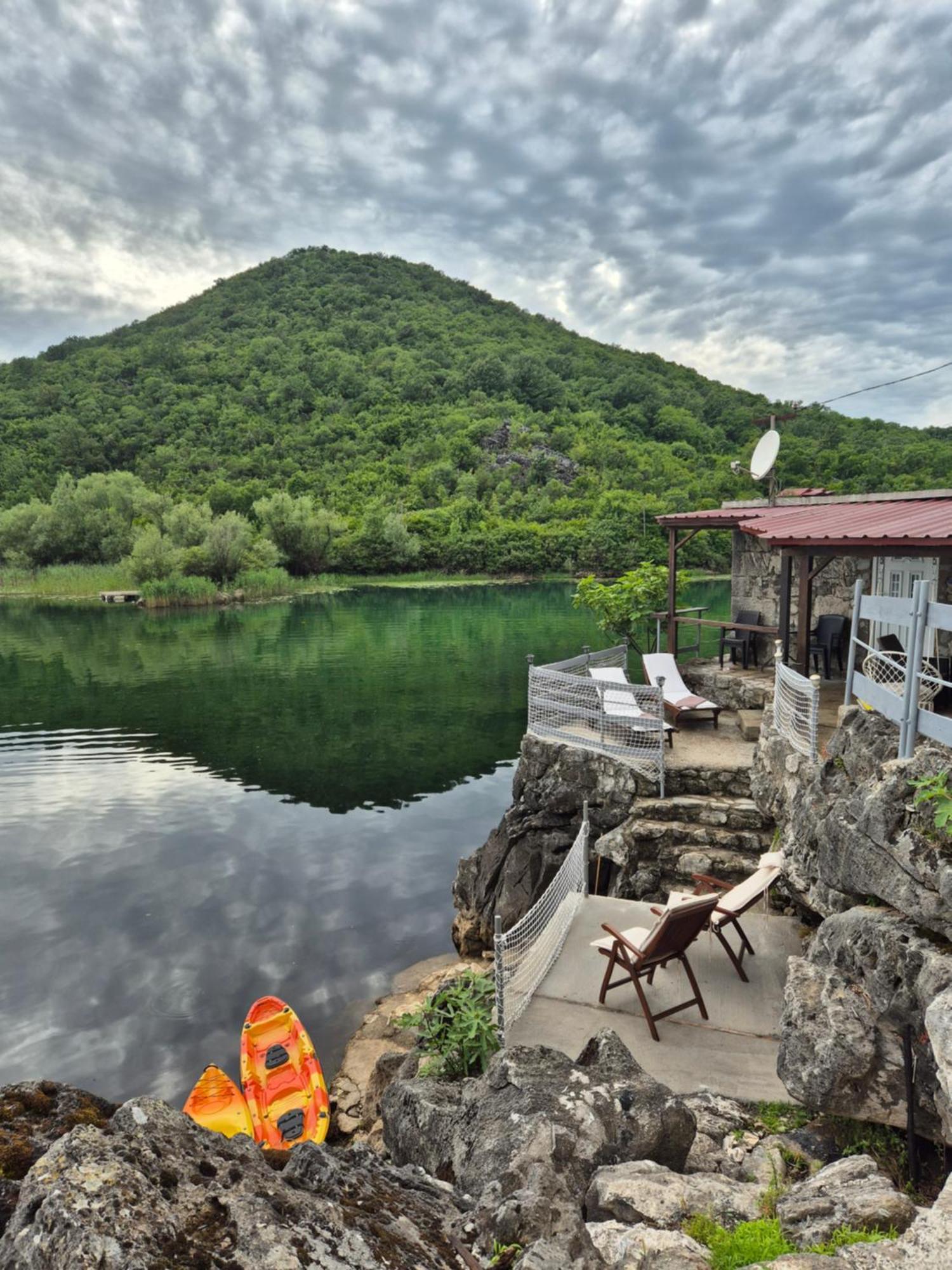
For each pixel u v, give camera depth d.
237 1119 7.91
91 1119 2.23
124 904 12.99
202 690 28.70
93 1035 9.55
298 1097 8.30
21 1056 9.15
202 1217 1.89
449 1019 6.49
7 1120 2.17
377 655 35.97
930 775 4.98
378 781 19.02
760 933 7.99
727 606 44.81
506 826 12.03
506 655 35.66
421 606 58.50
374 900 13.16
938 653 9.91
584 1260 2.68
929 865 4.71
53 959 11.30
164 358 174.25
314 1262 1.84
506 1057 4.89
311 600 63.88
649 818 10.56
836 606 15.55
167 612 55.50
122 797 17.97
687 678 15.66
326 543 83.62
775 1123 5.21
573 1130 4.15
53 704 26.80
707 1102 5.36
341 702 26.67
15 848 15.19
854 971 5.02
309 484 115.06
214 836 15.80
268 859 14.73
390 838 15.75
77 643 40.47
